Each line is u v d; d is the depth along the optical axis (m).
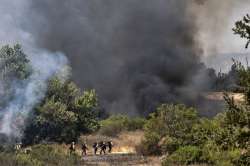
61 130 138.50
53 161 75.38
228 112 24.75
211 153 70.81
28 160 65.38
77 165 80.50
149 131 110.50
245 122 24.23
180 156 77.19
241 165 25.59
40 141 133.50
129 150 137.62
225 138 25.28
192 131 86.75
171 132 101.00
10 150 75.19
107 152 135.75
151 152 109.25
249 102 24.31
